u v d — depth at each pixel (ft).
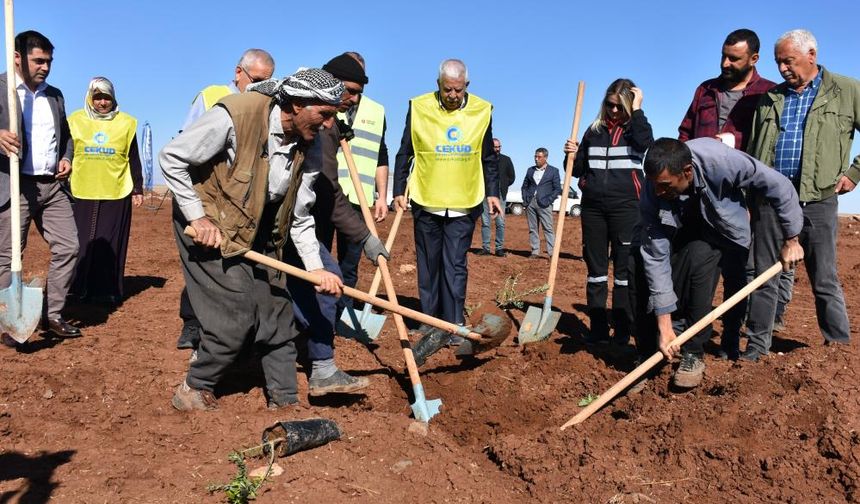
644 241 15.11
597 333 20.25
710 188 14.56
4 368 16.26
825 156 16.60
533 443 13.11
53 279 19.51
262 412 14.29
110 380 15.87
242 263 13.55
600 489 11.58
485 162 21.24
